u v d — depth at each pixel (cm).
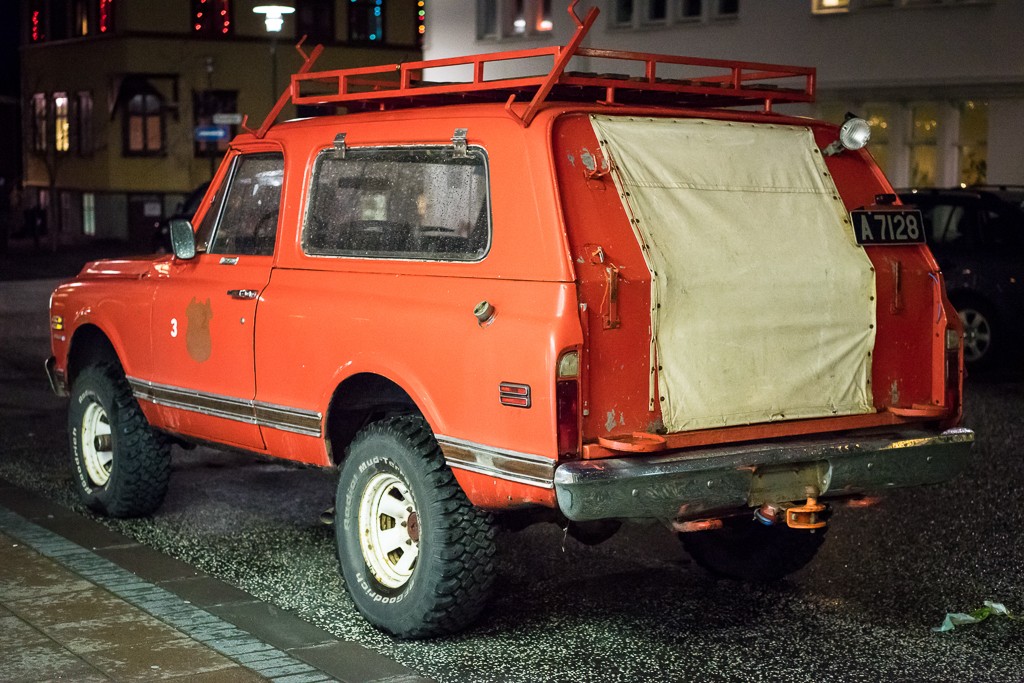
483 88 536
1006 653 536
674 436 501
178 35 4206
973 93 2267
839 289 543
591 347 482
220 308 633
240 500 803
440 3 3088
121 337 710
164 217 4056
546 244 489
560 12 2802
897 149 2405
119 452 720
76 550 664
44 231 4456
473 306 505
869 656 533
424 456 527
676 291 499
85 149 4372
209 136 2797
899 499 812
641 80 537
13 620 547
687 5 2645
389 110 604
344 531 564
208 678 482
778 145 561
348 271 571
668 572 657
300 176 607
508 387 486
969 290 1353
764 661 526
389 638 551
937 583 637
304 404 584
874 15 2386
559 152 501
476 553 524
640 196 510
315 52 633
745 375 518
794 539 616
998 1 2219
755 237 529
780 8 2511
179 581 623
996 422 1076
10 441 989
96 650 511
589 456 479
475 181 522
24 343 1631
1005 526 746
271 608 585
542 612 590
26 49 4659
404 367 530
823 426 539
